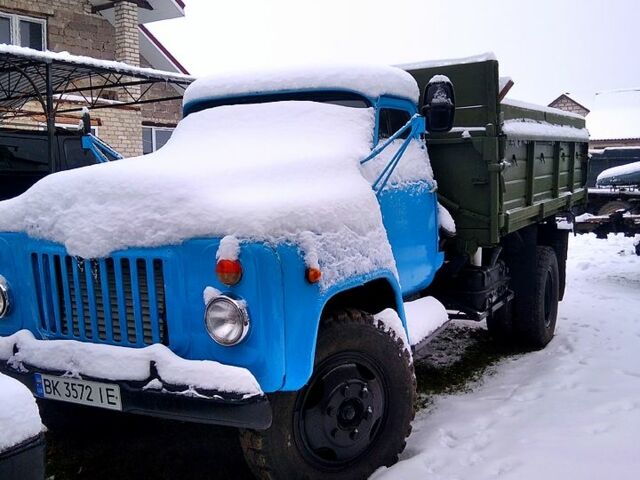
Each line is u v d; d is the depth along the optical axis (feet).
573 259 35.42
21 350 9.86
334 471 10.06
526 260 18.02
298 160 11.05
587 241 42.68
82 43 47.09
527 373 16.03
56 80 37.24
